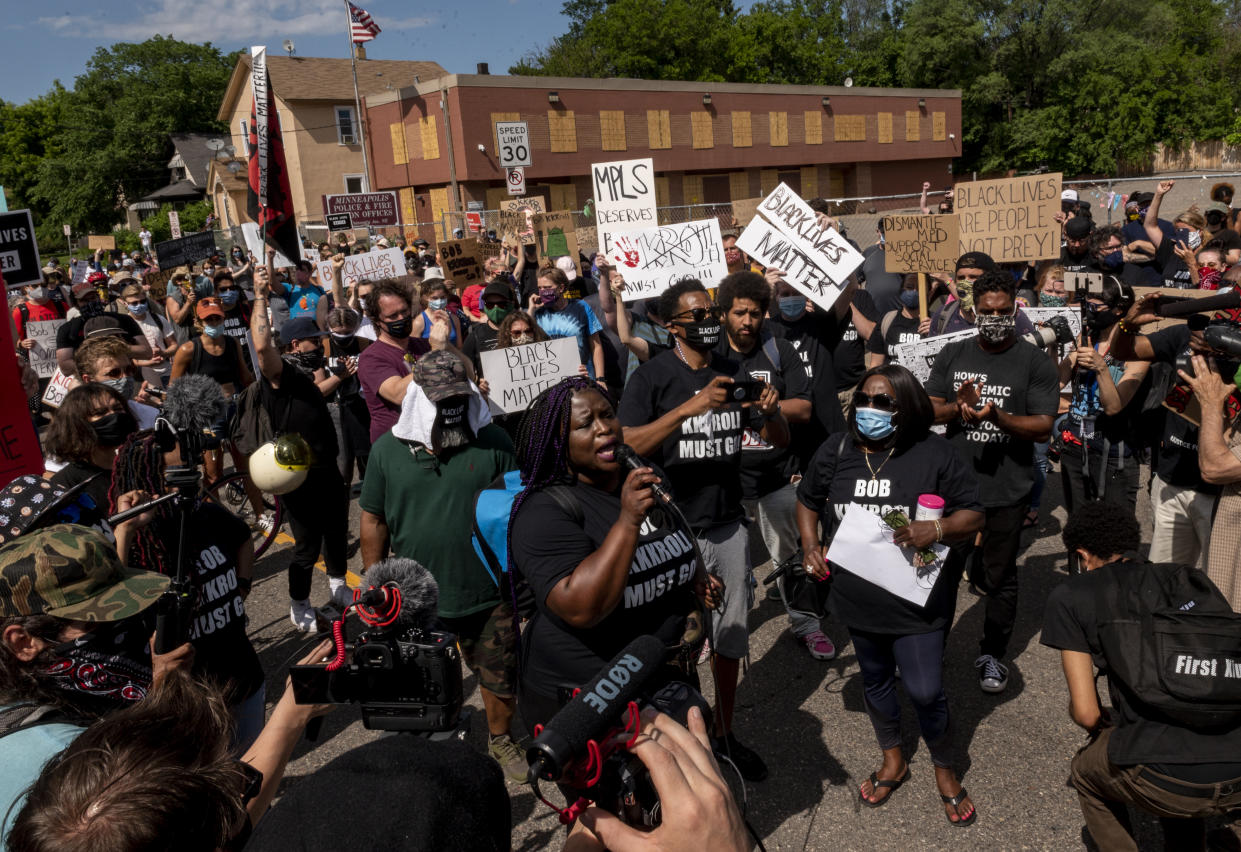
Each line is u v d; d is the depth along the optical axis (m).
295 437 3.23
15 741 1.57
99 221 59.28
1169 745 2.41
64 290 13.99
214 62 69.50
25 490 2.53
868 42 52.16
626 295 5.99
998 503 3.97
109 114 60.12
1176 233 9.73
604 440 2.20
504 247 10.81
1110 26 44.44
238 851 1.33
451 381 3.37
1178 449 3.95
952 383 4.21
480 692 4.50
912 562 3.08
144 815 1.01
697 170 34.50
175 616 2.12
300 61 36.72
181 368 6.98
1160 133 42.28
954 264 5.68
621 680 1.28
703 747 1.20
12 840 1.04
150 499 2.82
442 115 28.55
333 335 6.66
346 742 4.06
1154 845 3.08
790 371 4.21
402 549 3.57
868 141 39.66
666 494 2.14
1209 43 48.22
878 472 3.29
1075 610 2.61
